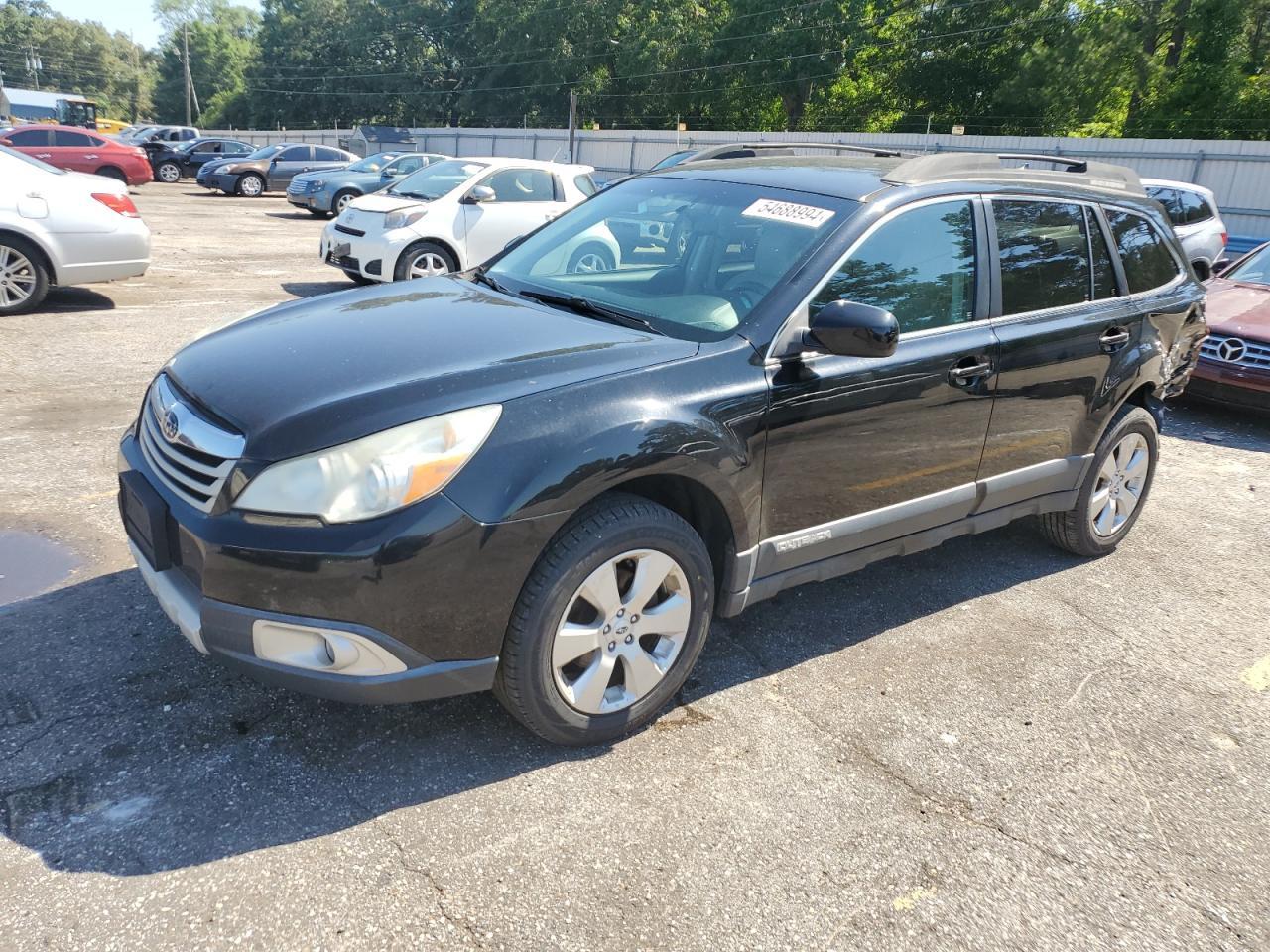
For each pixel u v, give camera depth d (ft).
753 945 7.49
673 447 9.12
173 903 7.39
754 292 10.60
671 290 11.29
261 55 319.68
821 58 157.89
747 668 11.50
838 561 11.39
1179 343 15.49
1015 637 12.82
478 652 8.54
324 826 8.34
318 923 7.33
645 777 9.33
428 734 9.70
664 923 7.62
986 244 12.36
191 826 8.22
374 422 8.13
